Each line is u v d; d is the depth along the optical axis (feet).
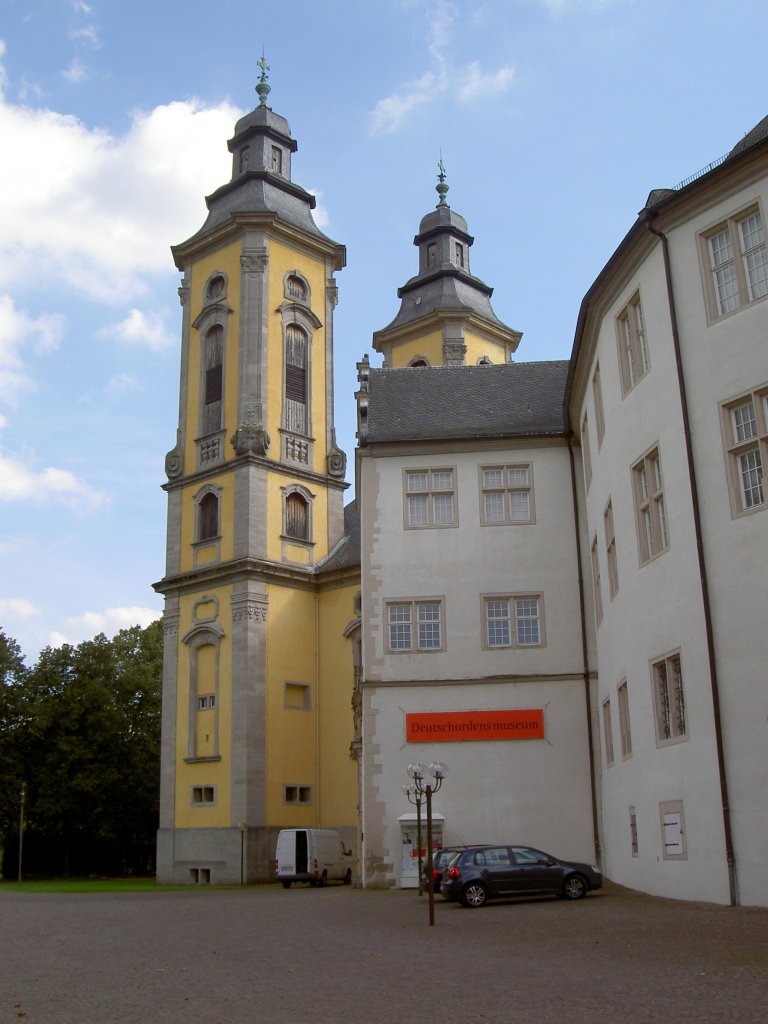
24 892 140.56
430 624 115.14
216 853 156.76
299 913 83.92
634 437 85.15
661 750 79.25
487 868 82.02
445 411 124.88
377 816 110.11
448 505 118.52
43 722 197.77
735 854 67.97
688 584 75.00
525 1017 34.88
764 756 67.10
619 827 95.55
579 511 116.78
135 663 233.96
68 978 48.65
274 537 169.27
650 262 82.07
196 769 163.22
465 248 229.04
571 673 112.16
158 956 56.75
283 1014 37.35
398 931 65.41
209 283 184.85
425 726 111.65
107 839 205.77
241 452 169.78
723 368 74.02
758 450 71.36
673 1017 33.47
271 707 161.48
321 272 189.57
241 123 194.18
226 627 164.66
